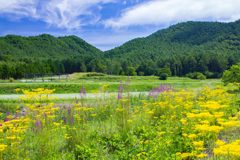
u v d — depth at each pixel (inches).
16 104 691.4
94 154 268.1
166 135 309.3
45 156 268.4
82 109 402.3
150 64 4493.1
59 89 1365.7
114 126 362.3
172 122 354.0
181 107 419.2
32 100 421.7
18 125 355.3
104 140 313.7
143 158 248.8
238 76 858.8
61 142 308.8
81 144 297.0
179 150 256.1
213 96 519.8
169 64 4298.7
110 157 267.7
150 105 462.3
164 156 242.2
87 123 370.0
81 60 4790.8
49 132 302.4
